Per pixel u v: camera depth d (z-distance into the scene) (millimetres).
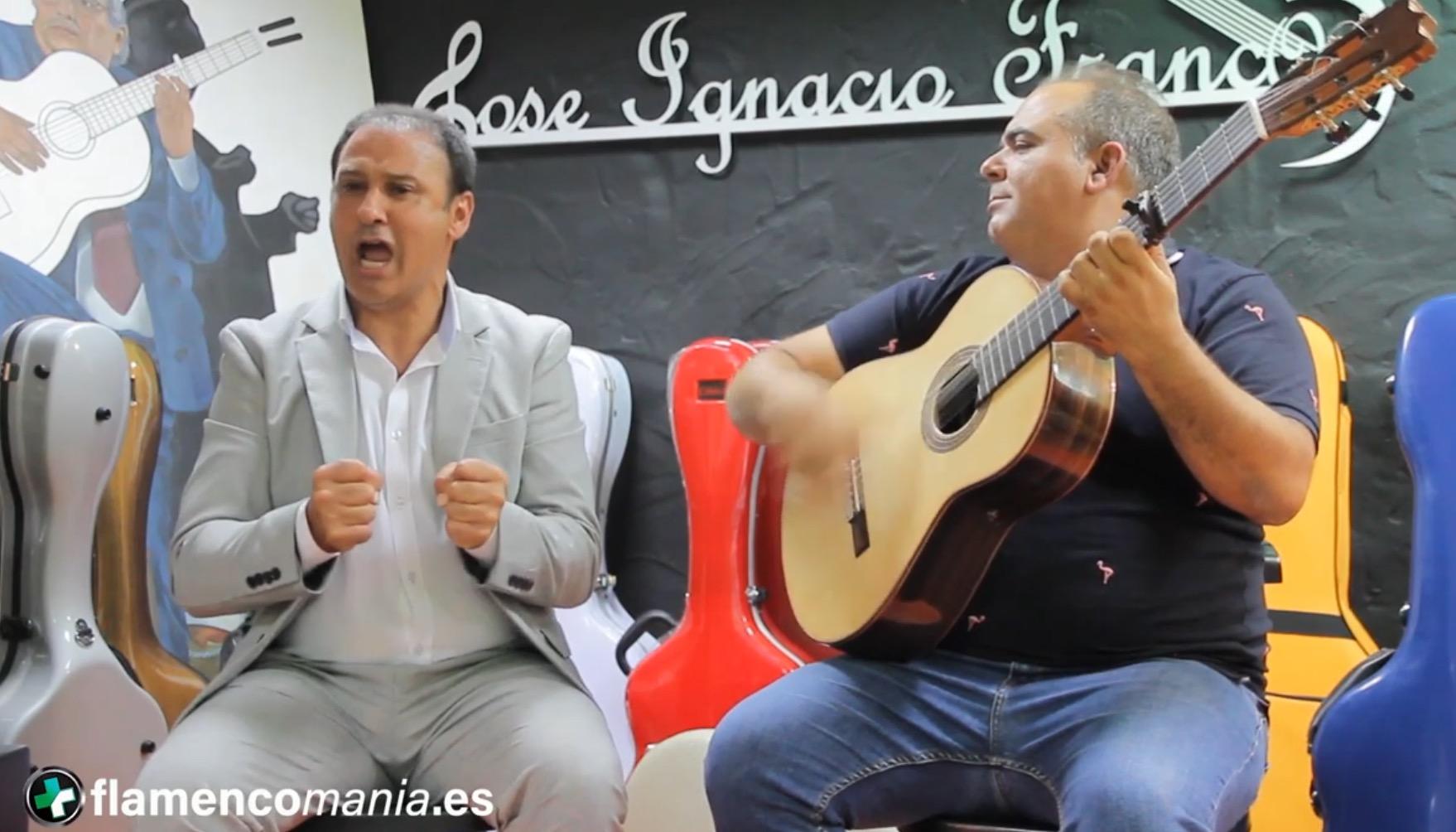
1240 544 1773
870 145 3428
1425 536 1834
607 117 3627
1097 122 1865
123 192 2955
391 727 1963
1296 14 3113
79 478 2447
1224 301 1794
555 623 2102
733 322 3510
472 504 1872
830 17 3447
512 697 1952
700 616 2881
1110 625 1738
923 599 1774
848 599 1872
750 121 3488
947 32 3361
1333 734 1812
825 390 2047
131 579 2789
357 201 2025
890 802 1809
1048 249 1906
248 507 2047
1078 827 1528
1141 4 3229
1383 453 3045
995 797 1759
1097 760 1563
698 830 2691
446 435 2055
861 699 1802
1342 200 3090
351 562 2002
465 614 2027
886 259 3400
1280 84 1516
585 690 2049
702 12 3549
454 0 3742
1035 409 1618
